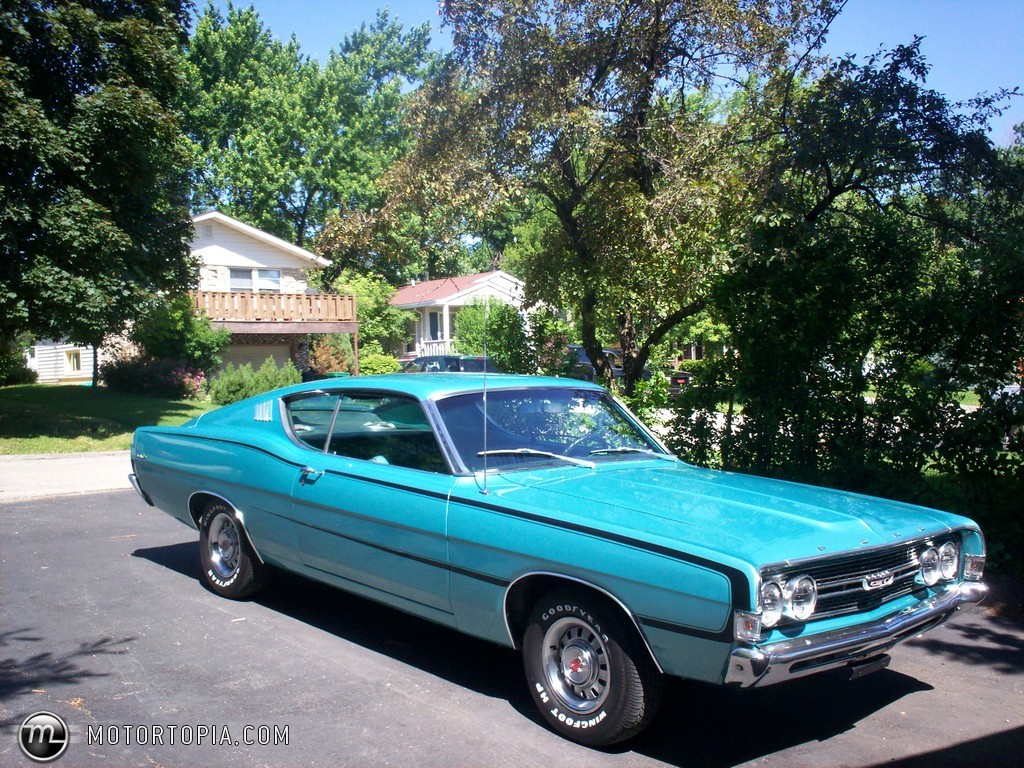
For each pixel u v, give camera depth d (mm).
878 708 4426
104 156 15672
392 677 4801
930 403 7375
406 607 4879
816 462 7930
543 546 4043
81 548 7844
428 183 10898
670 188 9336
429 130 11312
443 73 11297
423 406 4902
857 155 8016
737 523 3895
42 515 9477
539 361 10922
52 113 15477
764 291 8023
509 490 4453
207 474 6227
